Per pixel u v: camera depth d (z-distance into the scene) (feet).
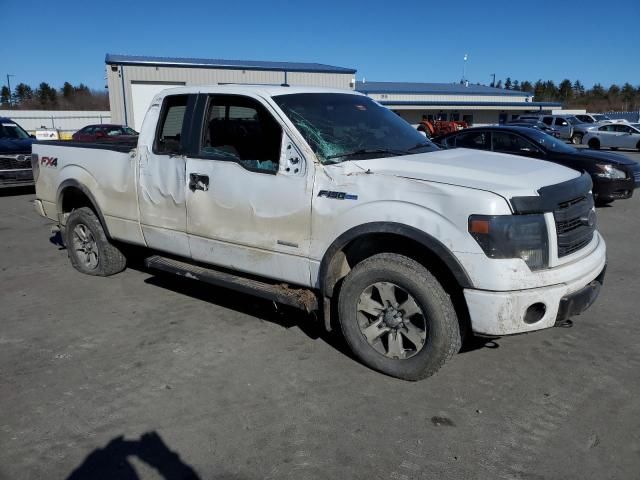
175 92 15.35
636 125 112.47
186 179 14.75
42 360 13.11
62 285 18.67
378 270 11.71
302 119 13.34
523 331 10.80
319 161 12.48
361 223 11.65
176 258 16.53
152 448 9.79
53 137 91.40
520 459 9.46
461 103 155.22
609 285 18.44
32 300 17.22
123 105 93.50
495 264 10.43
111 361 13.04
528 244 10.60
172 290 18.07
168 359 13.14
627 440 9.96
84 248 19.57
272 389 11.76
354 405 11.14
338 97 15.25
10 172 37.63
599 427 10.36
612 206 34.88
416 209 11.09
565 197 11.27
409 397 11.43
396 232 11.23
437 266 11.69
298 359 13.14
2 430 10.33
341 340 14.21
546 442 9.92
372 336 12.23
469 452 9.65
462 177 11.49
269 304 16.75
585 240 12.31
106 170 17.21
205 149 14.65
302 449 9.75
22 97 345.10
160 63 94.48
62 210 19.75
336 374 12.40
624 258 21.95
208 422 10.57
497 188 10.73
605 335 14.40
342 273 12.85
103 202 17.52
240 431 10.28
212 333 14.62
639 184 33.32
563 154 32.68
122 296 17.52
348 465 9.33
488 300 10.53
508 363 12.89
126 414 10.84
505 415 10.77
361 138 13.87
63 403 11.22
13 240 25.53
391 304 11.84
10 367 12.77
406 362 11.80
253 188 13.37
